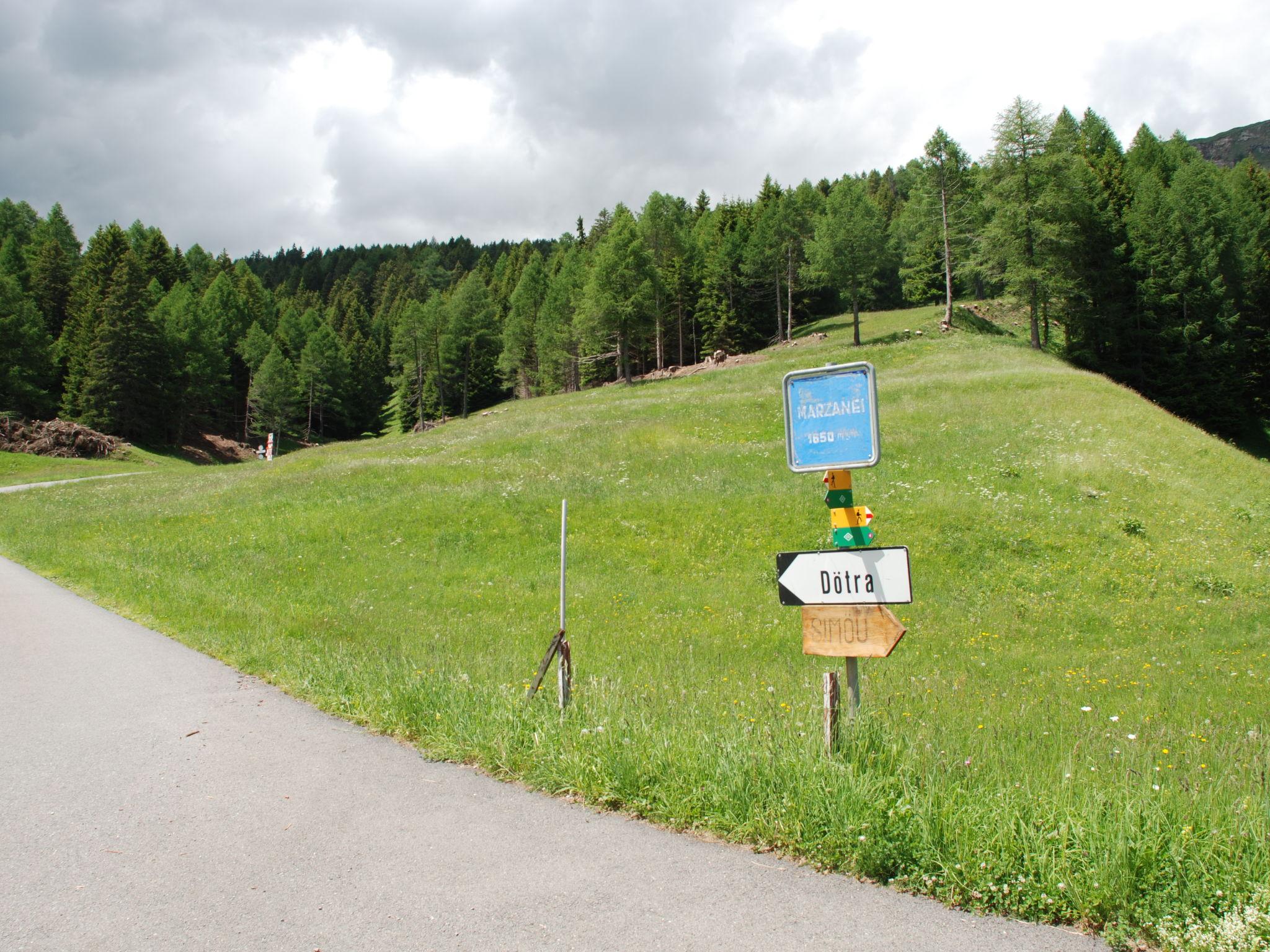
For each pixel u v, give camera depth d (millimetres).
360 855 4395
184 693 7941
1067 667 10805
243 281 119500
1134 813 3971
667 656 10523
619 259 67312
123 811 5031
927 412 29469
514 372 101562
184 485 32250
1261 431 60531
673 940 3471
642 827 4734
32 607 12914
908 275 87562
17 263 91750
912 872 3992
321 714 7230
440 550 18125
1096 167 77750
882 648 4926
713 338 84688
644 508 20359
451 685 7238
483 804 5121
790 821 4430
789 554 5254
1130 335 58812
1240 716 7828
